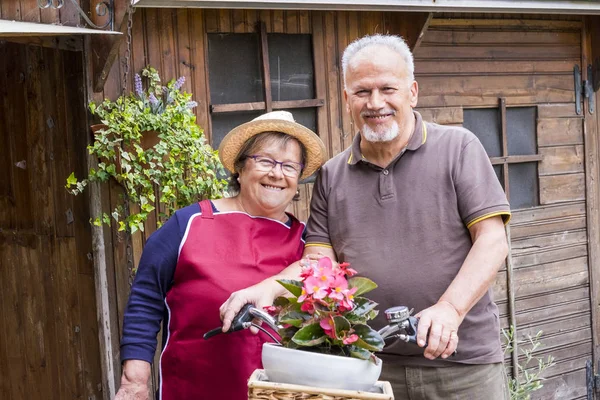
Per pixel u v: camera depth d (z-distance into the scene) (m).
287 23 4.42
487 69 5.27
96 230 3.85
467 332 2.62
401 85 2.56
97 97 3.81
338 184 2.74
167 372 2.64
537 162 5.55
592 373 5.88
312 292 2.00
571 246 5.75
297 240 2.74
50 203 4.14
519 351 5.52
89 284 3.96
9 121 4.33
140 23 3.96
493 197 2.54
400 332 2.56
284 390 1.95
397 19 4.78
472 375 2.63
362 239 2.65
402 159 2.64
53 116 4.01
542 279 5.62
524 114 5.50
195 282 2.58
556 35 5.57
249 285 2.56
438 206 2.58
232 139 2.64
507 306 5.43
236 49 4.30
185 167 3.90
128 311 2.65
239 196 2.73
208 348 2.56
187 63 4.12
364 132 2.59
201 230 2.63
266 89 4.35
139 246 4.00
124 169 3.79
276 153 2.61
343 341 1.99
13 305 4.52
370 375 2.00
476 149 2.61
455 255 2.57
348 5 4.24
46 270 4.24
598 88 5.75
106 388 3.95
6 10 3.94
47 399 4.38
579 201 5.78
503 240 2.51
